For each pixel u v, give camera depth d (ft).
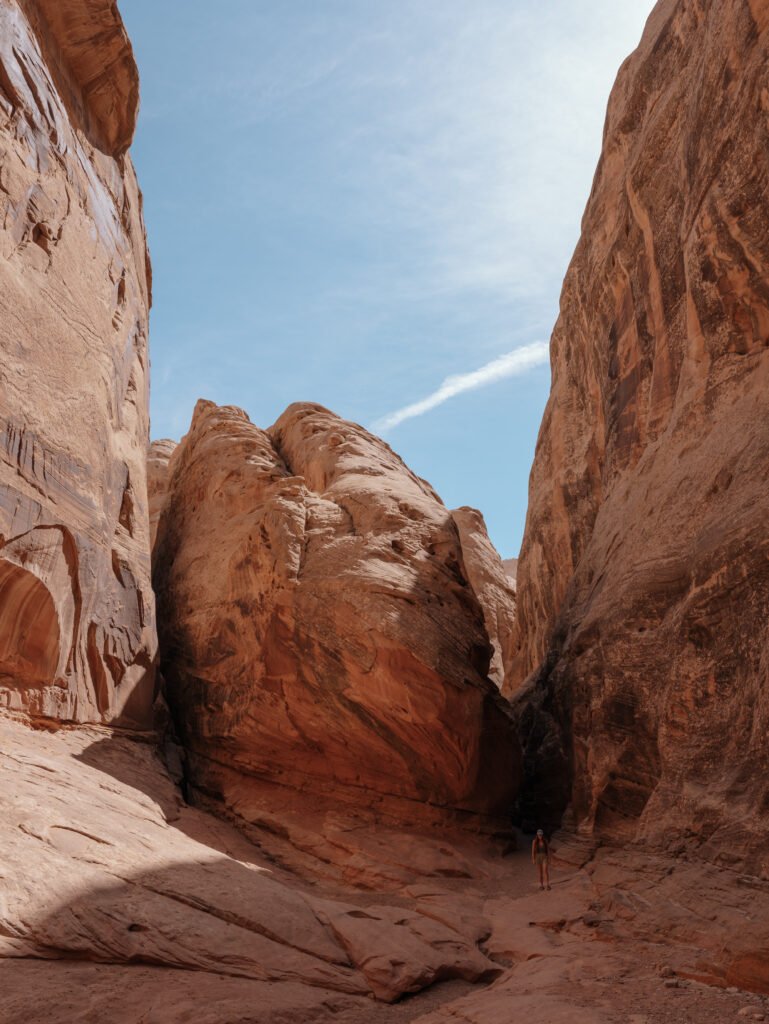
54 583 40.06
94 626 44.83
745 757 29.53
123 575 49.24
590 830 43.04
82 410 44.91
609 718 43.19
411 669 44.86
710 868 28.37
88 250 48.93
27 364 39.40
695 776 32.63
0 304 37.40
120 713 46.06
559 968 26.16
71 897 23.89
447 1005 24.26
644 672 40.55
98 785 36.17
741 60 36.94
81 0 48.73
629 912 30.12
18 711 38.17
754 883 25.62
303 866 40.88
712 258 40.11
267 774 48.93
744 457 35.81
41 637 39.73
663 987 23.50
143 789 40.37
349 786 47.24
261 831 44.27
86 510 44.06
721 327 41.14
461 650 47.70
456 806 46.55
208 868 30.50
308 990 23.80
